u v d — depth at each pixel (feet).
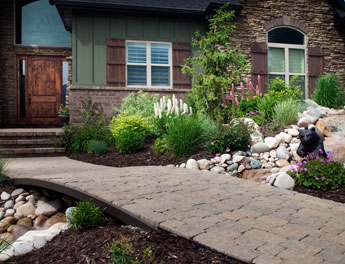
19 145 27.22
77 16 32.24
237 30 35.29
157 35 34.17
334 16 37.93
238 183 14.67
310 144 17.10
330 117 24.20
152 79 34.42
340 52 38.06
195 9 33.63
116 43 33.01
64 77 39.58
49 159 24.80
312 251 7.50
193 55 35.01
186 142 20.53
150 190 12.68
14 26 37.86
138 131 25.46
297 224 9.44
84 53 32.35
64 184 13.30
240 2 35.40
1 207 14.75
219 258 7.32
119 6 31.53
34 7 41.81
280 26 36.58
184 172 16.94
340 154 19.36
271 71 36.81
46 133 28.48
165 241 8.25
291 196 12.71
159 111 24.07
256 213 10.34
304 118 22.53
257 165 17.62
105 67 32.76
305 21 37.19
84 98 31.91
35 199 15.43
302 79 37.37
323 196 13.50
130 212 9.89
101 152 24.39
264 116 25.12
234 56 28.48
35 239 9.76
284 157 18.61
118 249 7.41
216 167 18.11
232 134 19.89
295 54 37.47
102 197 11.28
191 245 7.97
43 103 38.45
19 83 38.34
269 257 7.12
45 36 42.19
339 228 9.21
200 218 9.56
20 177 15.83
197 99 27.91
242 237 8.23
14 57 37.86
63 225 11.08
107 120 31.99
